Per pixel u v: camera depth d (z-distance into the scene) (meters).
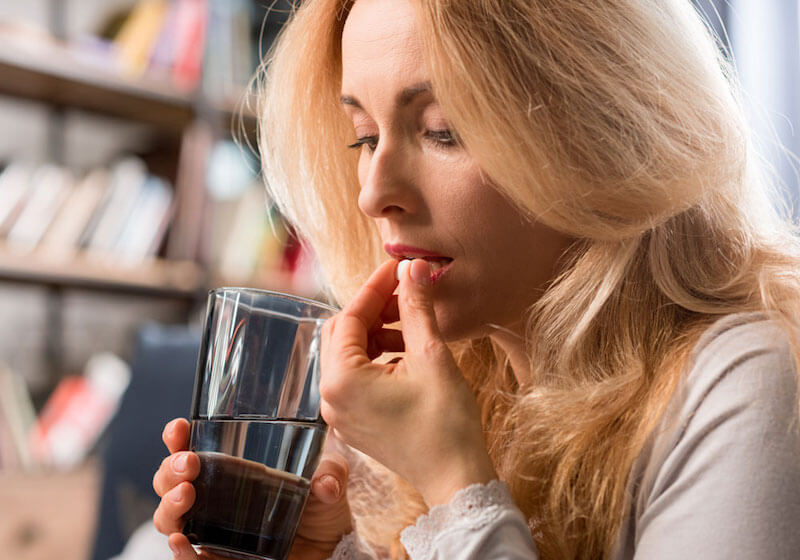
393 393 0.63
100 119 2.68
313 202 0.96
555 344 0.73
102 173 2.39
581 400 0.71
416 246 0.68
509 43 0.66
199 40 2.52
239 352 0.62
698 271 0.74
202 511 0.62
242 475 0.61
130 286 2.37
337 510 0.79
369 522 0.92
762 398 0.60
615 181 0.67
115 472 1.66
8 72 2.29
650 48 0.71
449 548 0.59
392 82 0.67
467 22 0.65
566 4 0.68
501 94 0.65
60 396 2.36
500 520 0.59
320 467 0.79
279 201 0.98
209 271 2.50
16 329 2.57
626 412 0.70
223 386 0.62
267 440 0.61
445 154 0.67
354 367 0.64
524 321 0.75
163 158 2.65
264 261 2.64
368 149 0.76
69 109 2.62
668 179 0.69
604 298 0.71
